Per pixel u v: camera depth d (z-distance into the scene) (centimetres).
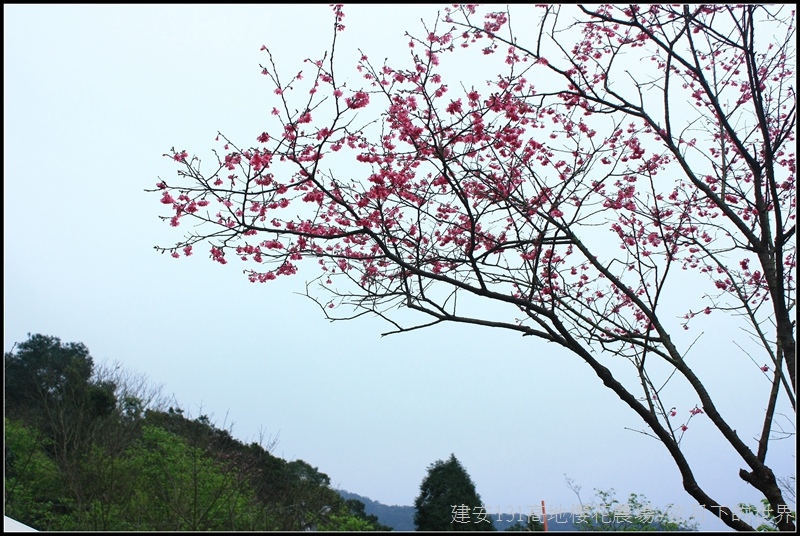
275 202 498
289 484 1176
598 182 541
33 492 1113
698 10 491
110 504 1007
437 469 1015
